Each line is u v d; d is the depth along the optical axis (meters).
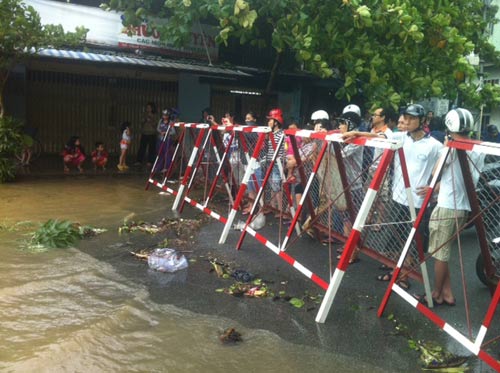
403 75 11.02
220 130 8.00
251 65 15.68
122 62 12.50
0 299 4.64
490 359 3.53
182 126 9.88
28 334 3.98
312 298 4.97
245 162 7.98
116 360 3.63
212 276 5.50
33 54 10.94
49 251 6.15
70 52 12.66
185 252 6.34
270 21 10.81
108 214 8.23
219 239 6.96
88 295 4.83
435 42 11.26
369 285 5.41
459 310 4.82
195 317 4.42
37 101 14.78
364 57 10.55
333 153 5.92
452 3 12.46
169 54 14.40
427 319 4.59
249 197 8.00
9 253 6.01
